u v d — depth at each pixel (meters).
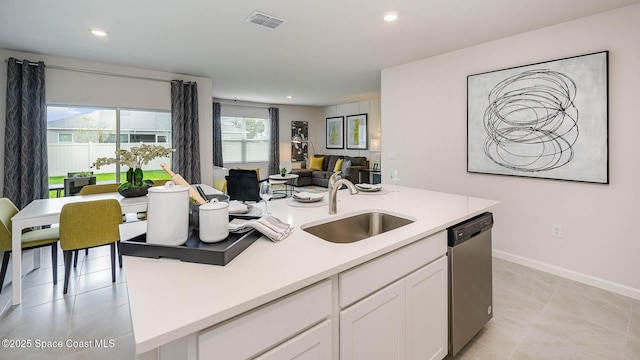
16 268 2.30
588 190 2.62
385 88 4.40
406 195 2.42
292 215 1.74
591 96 2.55
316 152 9.81
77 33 3.07
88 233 2.48
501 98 3.10
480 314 1.88
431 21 2.72
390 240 1.29
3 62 3.60
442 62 3.66
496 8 2.45
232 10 2.54
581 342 1.88
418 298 1.43
